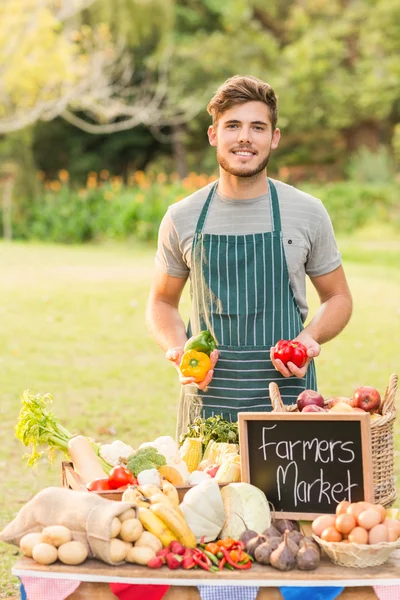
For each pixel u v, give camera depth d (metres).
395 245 21.89
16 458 6.93
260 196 3.78
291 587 2.82
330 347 10.77
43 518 2.99
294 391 3.76
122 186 25.17
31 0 19.86
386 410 3.27
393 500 3.27
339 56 31.86
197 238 3.80
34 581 2.88
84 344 11.26
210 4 33.38
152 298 4.07
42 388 9.11
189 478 3.36
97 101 26.59
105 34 23.61
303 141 34.16
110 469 3.55
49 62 21.05
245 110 3.59
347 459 3.10
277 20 35.12
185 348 3.66
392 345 10.84
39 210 25.42
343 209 25.20
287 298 3.79
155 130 34.38
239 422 3.20
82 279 16.00
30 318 12.73
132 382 9.40
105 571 2.85
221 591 2.84
